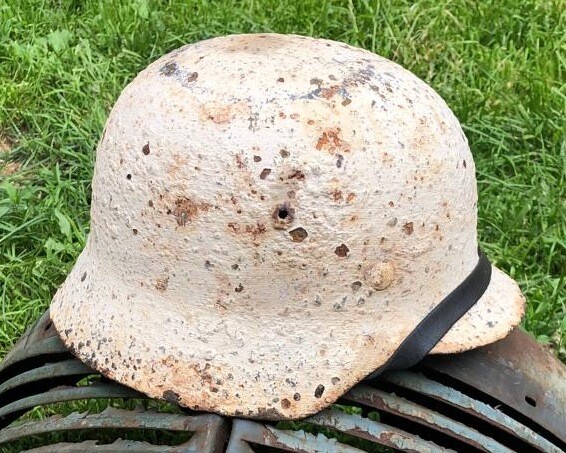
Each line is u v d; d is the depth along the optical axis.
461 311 0.41
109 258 0.41
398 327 0.39
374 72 0.40
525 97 0.85
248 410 0.37
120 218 0.40
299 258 0.37
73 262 0.67
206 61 0.40
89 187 0.76
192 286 0.38
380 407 0.39
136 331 0.39
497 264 0.69
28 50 0.88
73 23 0.94
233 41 0.42
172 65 0.40
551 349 0.63
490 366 0.41
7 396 0.45
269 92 0.38
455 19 0.93
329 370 0.38
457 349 0.40
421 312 0.40
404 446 0.38
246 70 0.39
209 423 0.37
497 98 0.84
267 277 0.38
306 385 0.38
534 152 0.79
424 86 0.42
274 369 0.38
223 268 0.38
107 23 0.92
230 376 0.38
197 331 0.38
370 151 0.38
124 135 0.40
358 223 0.38
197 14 0.93
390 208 0.38
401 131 0.39
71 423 0.40
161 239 0.38
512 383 0.41
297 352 0.38
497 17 0.95
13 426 0.43
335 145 0.37
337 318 0.38
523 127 0.81
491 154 0.80
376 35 0.91
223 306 0.38
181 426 0.38
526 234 0.71
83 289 0.42
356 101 0.38
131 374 0.39
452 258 0.41
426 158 0.39
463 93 0.83
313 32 0.91
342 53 0.41
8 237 0.69
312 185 0.37
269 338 0.38
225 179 0.37
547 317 0.64
